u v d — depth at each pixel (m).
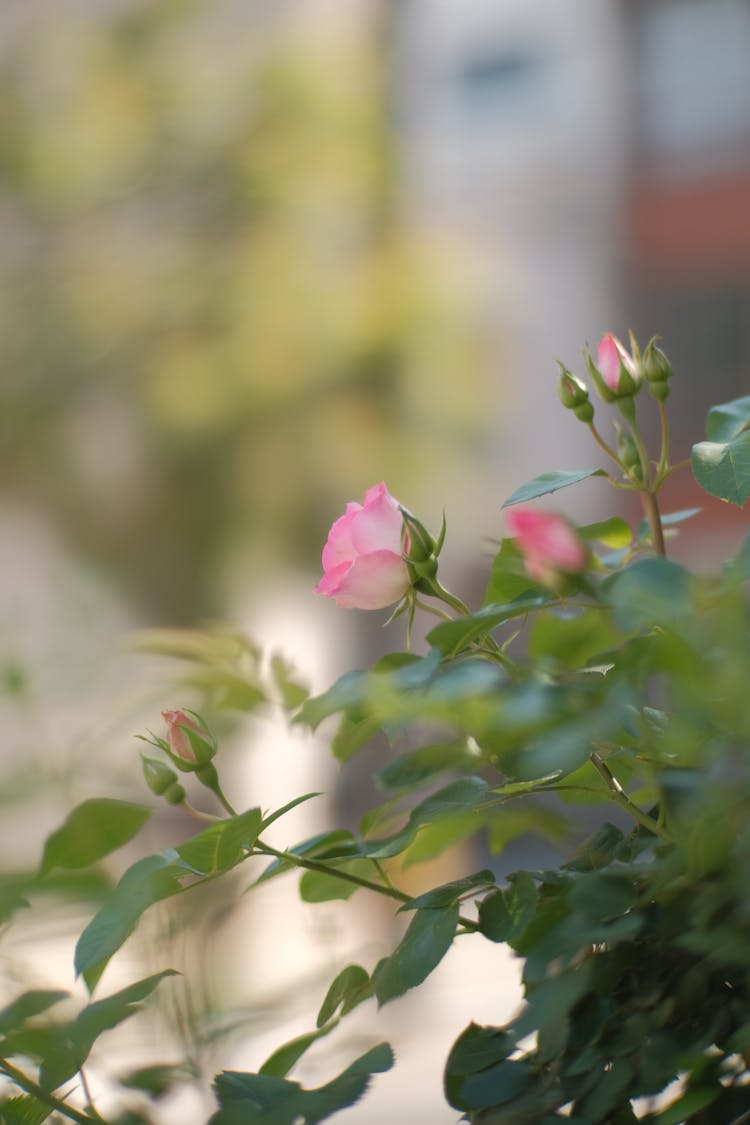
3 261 6.82
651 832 0.77
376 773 0.78
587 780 0.80
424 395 6.61
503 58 7.33
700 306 7.00
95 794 0.84
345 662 6.38
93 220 6.94
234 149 6.94
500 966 1.11
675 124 7.18
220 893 0.85
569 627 0.87
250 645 0.94
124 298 6.66
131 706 0.91
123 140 6.94
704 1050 0.64
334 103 6.99
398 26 7.32
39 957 0.79
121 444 6.61
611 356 0.89
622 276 7.08
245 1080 0.70
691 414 6.61
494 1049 0.71
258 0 7.19
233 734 0.95
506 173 7.21
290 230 6.90
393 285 6.68
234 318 6.70
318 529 6.55
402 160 7.09
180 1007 0.79
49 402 6.68
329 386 6.57
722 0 7.10
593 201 7.13
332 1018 0.82
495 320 6.84
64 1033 0.73
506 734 0.64
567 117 7.22
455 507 6.49
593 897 0.65
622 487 0.87
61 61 7.01
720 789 0.60
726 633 0.59
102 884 0.67
